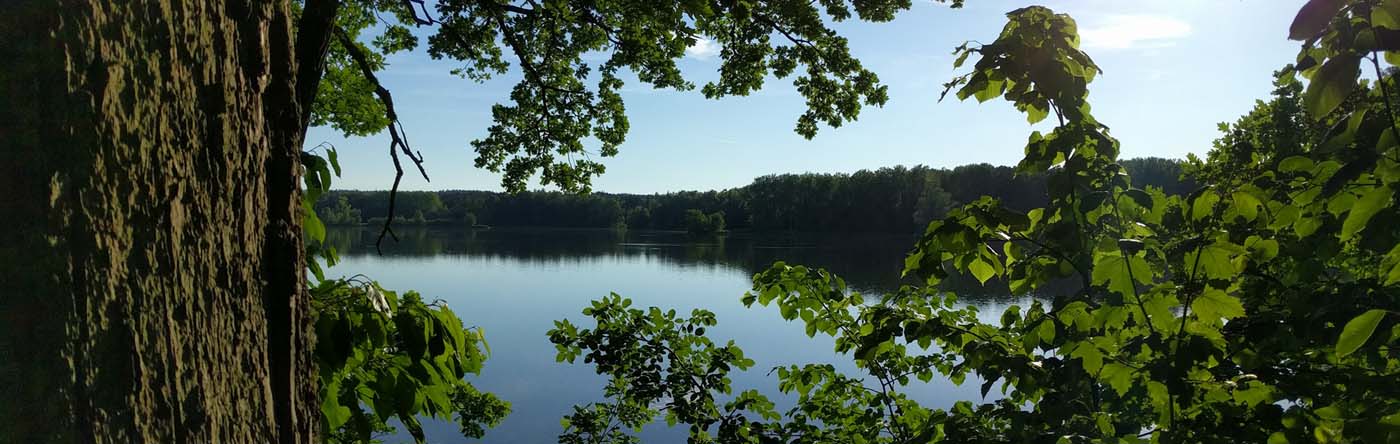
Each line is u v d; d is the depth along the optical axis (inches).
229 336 45.6
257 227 49.7
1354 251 113.3
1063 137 83.7
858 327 144.2
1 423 34.1
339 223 4842.5
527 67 293.4
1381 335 78.6
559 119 325.4
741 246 3265.3
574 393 698.8
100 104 36.1
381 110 381.1
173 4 40.1
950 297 136.8
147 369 39.0
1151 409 103.7
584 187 338.0
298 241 55.7
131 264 38.1
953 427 106.0
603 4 272.8
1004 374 99.3
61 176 35.0
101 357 36.7
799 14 241.6
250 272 48.3
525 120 329.1
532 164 328.8
